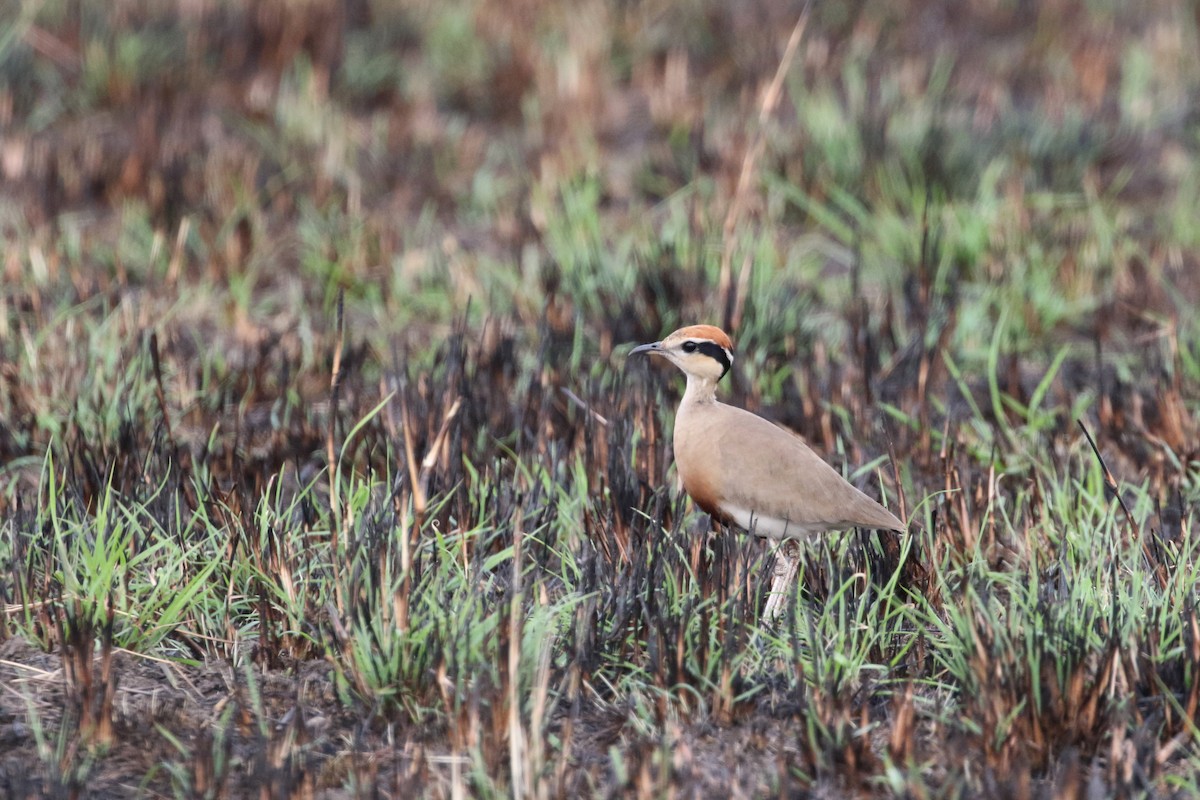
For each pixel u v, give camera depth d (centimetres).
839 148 1852
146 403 1291
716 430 1032
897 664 966
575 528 1081
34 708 876
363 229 1706
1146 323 1582
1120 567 1044
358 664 901
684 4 2391
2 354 1345
